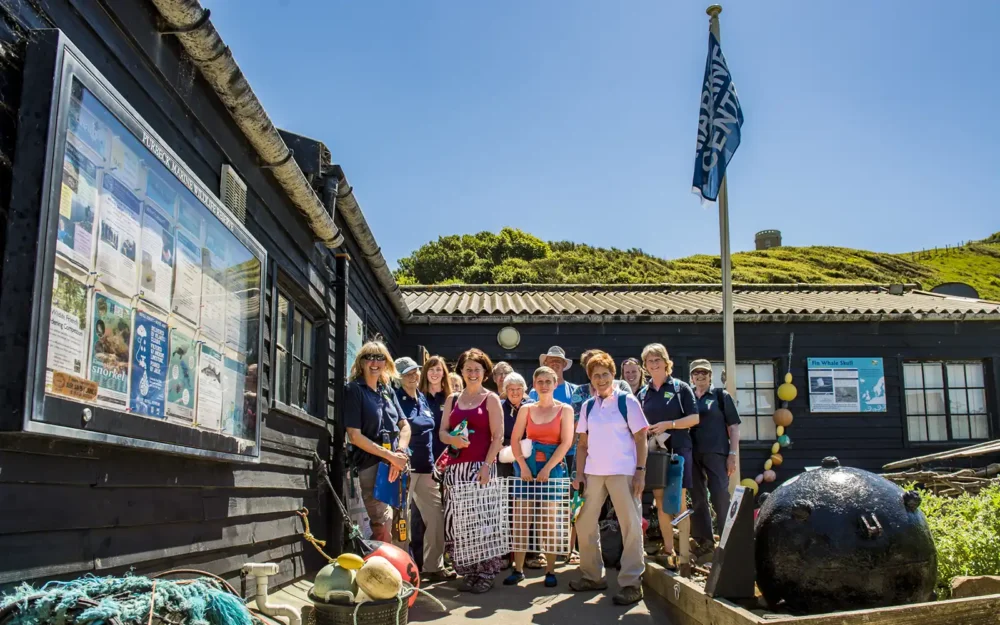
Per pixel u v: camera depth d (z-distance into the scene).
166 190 3.54
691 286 16.14
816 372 12.69
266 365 5.36
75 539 2.95
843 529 4.31
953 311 12.75
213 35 3.88
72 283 2.76
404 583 4.39
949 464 12.59
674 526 7.15
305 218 6.45
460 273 43.03
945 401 12.98
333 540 6.88
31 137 2.63
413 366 6.65
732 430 6.77
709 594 4.62
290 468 5.88
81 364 2.81
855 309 12.82
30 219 2.57
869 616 3.91
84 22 3.13
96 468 3.06
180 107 4.08
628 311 12.44
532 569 7.38
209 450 4.00
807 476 4.71
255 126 4.68
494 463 6.34
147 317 3.34
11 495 2.57
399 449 6.02
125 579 2.84
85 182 2.86
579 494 7.60
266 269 5.32
